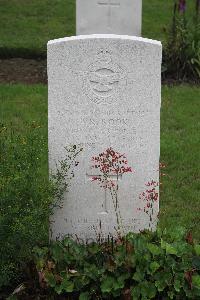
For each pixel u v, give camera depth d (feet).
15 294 15.16
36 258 15.57
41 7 42.24
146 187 16.51
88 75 15.57
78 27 31.50
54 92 15.71
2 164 15.46
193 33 32.42
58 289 14.85
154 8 42.24
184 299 14.61
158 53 15.42
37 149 16.05
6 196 14.69
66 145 16.12
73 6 42.60
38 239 15.92
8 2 43.27
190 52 32.19
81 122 15.94
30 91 29.43
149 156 16.26
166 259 14.76
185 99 29.25
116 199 16.33
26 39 36.91
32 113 26.94
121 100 15.79
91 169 16.33
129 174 16.39
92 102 15.79
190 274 14.52
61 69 15.52
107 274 14.94
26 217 14.57
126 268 14.84
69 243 15.97
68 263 15.40
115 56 15.43
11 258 15.20
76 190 16.51
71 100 15.76
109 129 16.02
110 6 31.22
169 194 20.63
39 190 15.28
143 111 15.88
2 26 39.22
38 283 15.33
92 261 15.56
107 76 15.58
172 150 23.62
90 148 16.16
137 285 14.62
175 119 26.94
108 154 15.81
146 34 38.01
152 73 15.57
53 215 16.63
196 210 19.71
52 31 38.52
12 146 15.96
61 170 16.24
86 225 16.83
